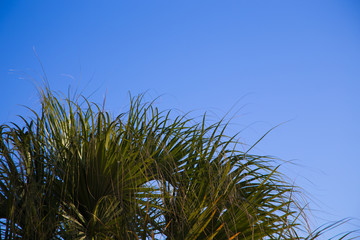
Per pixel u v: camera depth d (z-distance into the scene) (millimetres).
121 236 2453
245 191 3051
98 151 2742
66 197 2715
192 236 2645
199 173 2967
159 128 3289
